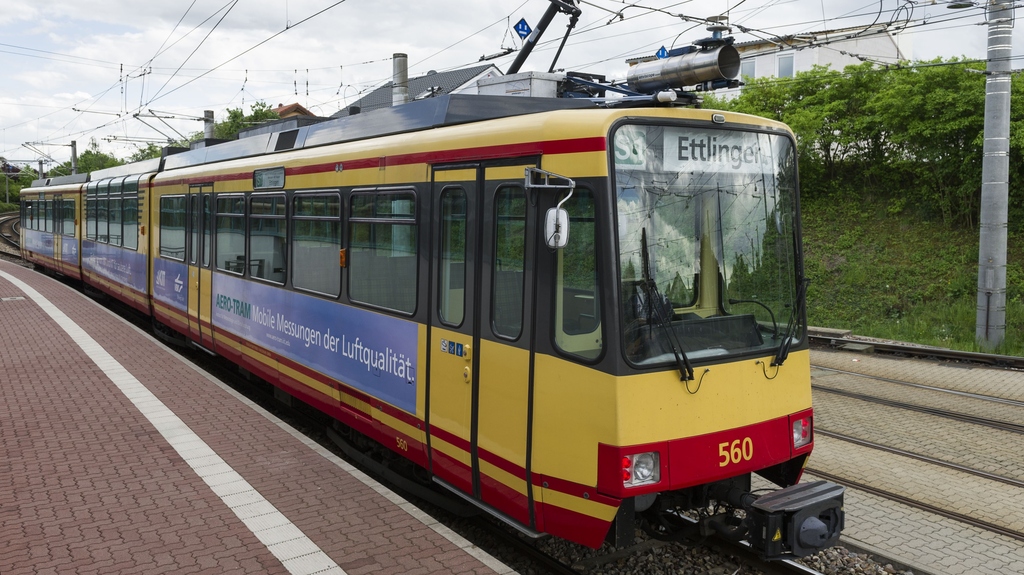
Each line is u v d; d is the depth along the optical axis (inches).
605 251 187.2
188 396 362.0
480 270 222.4
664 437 191.3
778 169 222.2
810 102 896.9
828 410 394.9
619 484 184.5
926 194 784.9
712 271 205.8
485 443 221.8
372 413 279.1
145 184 557.0
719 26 221.1
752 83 943.0
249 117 1967.3
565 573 219.5
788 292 223.1
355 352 288.2
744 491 209.9
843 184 877.8
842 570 223.0
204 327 445.7
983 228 581.3
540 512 205.6
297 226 331.6
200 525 217.6
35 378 395.5
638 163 194.2
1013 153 706.2
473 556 199.8
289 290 339.0
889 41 1164.5
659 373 191.0
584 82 270.4
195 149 487.8
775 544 194.4
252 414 332.5
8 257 1376.7
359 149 284.5
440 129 247.3
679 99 218.7
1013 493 278.2
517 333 209.8
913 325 653.9
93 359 442.6
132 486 247.6
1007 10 558.6
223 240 414.0
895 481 290.2
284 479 254.8
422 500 286.4
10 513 225.3
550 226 184.1
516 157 209.5
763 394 212.1
